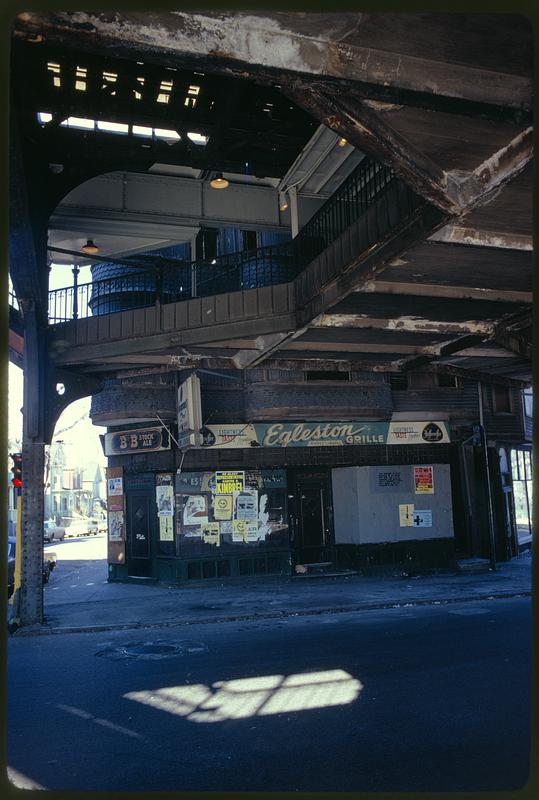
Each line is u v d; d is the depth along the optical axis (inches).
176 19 167.9
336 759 198.5
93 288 650.2
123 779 187.9
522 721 225.8
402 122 225.5
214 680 291.0
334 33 181.8
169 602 526.0
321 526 662.5
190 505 613.6
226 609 485.4
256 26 175.0
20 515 452.1
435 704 247.3
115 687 285.6
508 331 507.8
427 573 655.8
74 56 400.2
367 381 639.8
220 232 677.9
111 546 666.8
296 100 208.1
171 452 613.6
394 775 184.7
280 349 530.6
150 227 591.5
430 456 681.6
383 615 450.6
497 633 370.9
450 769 187.5
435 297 396.8
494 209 283.7
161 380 616.1
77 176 489.4
